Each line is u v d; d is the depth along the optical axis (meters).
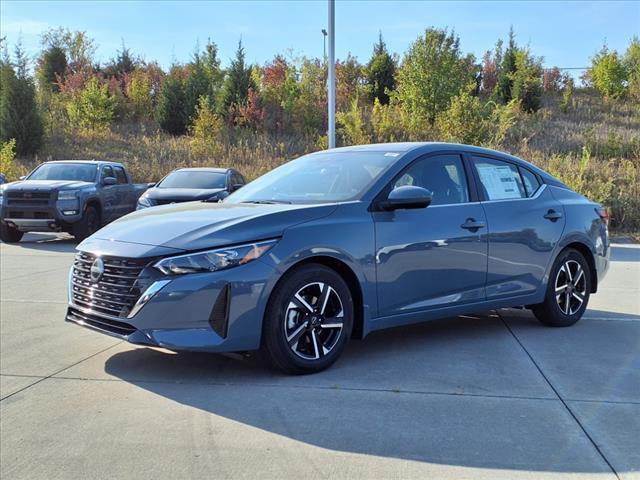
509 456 3.29
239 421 3.74
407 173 5.17
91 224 14.12
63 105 32.53
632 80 35.78
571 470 3.14
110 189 14.98
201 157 25.05
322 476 3.08
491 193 5.68
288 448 3.38
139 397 4.15
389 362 4.90
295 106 29.69
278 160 24.16
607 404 4.04
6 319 6.44
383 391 4.24
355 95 33.16
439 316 5.25
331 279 4.57
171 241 4.25
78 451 3.37
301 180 5.45
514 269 5.68
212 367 4.75
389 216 4.89
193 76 32.06
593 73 39.53
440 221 5.16
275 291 4.32
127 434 3.57
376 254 4.75
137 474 3.11
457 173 5.52
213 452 3.34
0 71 25.66
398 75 30.66
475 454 3.31
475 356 5.10
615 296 8.02
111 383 4.43
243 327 4.19
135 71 38.44
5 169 21.16
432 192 5.27
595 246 6.41
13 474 3.13
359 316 4.77
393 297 4.89
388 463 3.21
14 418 3.82
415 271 4.99
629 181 18.12
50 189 13.28
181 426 3.68
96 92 29.94
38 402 4.08
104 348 5.33
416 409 3.92
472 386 4.36
